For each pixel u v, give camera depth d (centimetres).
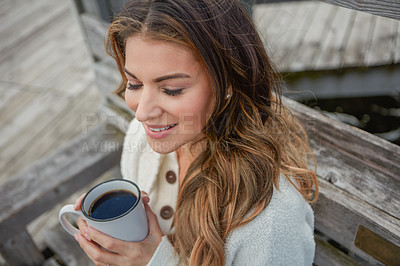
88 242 78
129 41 57
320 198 94
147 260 76
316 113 100
